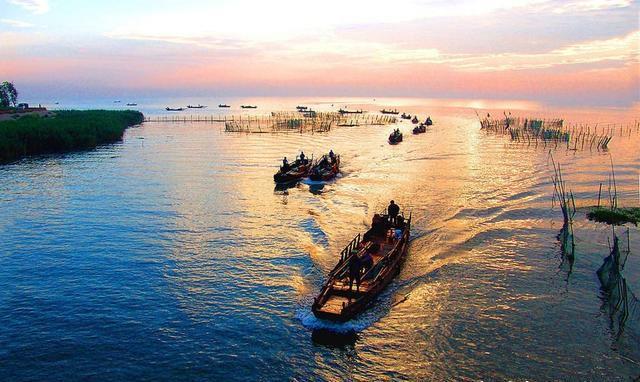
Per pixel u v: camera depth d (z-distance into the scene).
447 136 114.19
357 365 21.22
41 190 54.81
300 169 63.16
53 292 28.25
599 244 35.50
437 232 38.06
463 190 52.84
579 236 37.16
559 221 40.97
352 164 73.31
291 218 43.16
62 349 22.41
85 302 27.00
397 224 36.31
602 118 185.62
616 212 42.12
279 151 89.44
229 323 24.70
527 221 41.03
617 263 26.89
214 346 22.67
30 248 35.47
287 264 32.22
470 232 38.12
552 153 82.06
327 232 38.62
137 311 25.97
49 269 31.59
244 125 148.25
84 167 71.56
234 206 47.62
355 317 24.75
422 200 48.59
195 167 71.38
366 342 22.89
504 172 63.81
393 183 57.69
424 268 31.12
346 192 53.47
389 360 21.53
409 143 100.06
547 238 36.72
